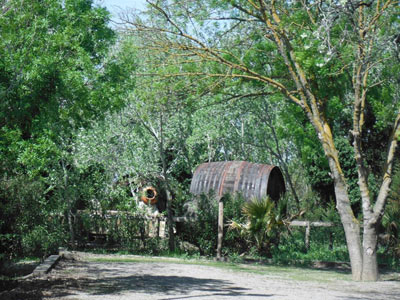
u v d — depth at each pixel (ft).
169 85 52.47
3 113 28.63
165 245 64.75
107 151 88.17
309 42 43.68
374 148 88.43
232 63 50.72
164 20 51.16
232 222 60.23
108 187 76.38
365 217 45.50
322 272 49.93
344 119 87.92
